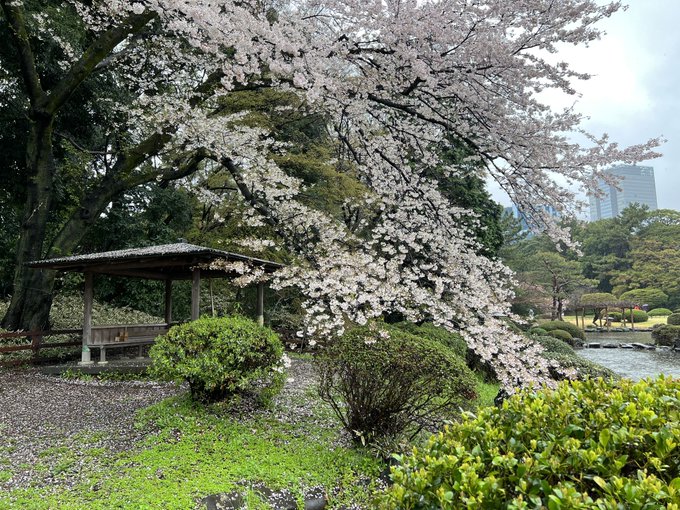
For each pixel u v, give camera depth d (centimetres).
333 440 480
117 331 917
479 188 1256
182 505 314
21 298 960
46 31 965
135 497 325
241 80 472
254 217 760
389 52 542
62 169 1106
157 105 911
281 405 602
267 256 1143
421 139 655
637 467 175
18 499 326
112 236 1195
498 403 568
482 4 521
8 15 883
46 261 840
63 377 797
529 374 433
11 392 681
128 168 1024
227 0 490
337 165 1208
